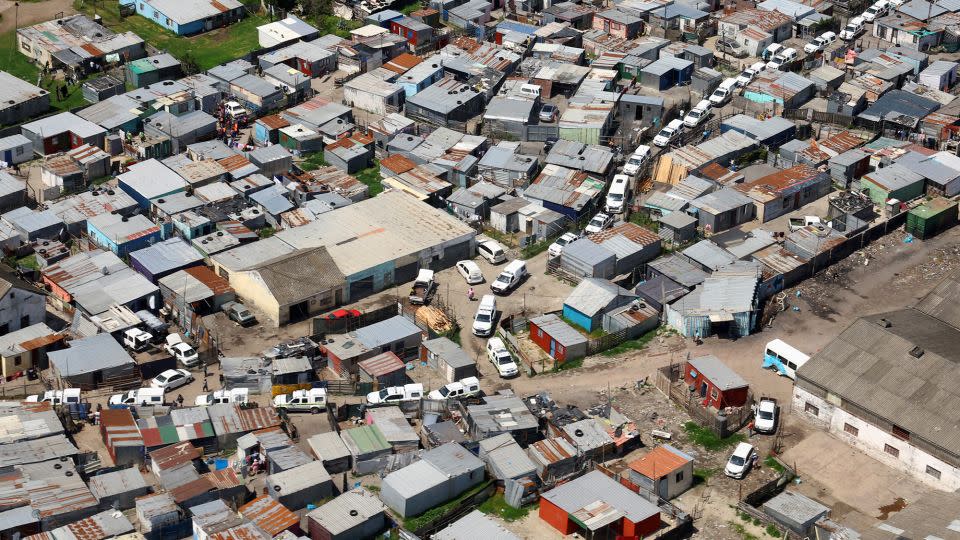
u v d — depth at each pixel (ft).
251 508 330.34
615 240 464.24
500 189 504.02
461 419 374.84
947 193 504.84
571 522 329.93
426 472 344.69
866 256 470.39
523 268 459.32
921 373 365.61
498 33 643.45
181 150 546.26
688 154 520.42
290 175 521.24
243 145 552.82
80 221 481.46
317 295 433.48
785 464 358.84
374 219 480.64
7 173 514.68
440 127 558.15
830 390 366.84
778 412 381.81
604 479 342.85
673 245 474.90
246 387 393.09
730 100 585.22
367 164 540.11
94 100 586.45
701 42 647.97
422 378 402.93
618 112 571.28
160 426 365.40
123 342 418.10
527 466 350.43
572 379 401.90
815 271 458.91
